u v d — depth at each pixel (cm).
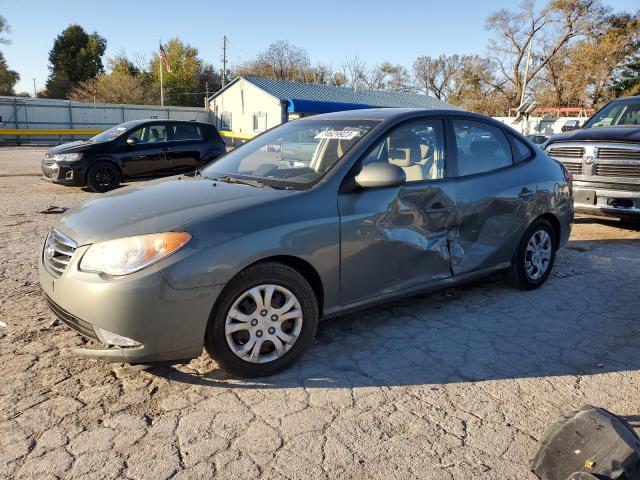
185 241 284
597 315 432
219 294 292
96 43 6625
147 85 5794
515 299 464
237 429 268
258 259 301
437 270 397
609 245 680
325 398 299
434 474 240
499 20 4997
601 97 4634
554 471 234
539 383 322
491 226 433
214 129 1270
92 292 277
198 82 6675
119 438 258
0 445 251
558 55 4872
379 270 360
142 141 1140
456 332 393
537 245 485
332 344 367
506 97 5450
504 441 265
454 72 6738
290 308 319
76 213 337
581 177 728
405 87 7056
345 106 3472
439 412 288
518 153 474
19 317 397
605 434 234
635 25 4441
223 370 325
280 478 235
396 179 337
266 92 3594
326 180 342
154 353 283
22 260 553
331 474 238
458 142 423
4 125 3400
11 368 321
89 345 352
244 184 362
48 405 284
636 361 354
